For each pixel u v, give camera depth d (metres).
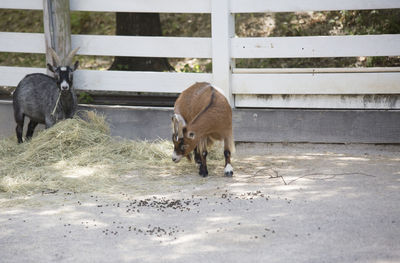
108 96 9.65
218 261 4.30
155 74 8.19
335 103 7.74
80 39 8.38
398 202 5.44
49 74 8.48
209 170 6.95
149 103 9.20
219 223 5.10
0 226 5.23
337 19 11.63
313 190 5.95
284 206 5.49
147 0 8.07
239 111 7.84
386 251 4.36
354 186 6.02
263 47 7.78
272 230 4.88
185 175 6.78
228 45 7.79
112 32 12.75
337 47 7.55
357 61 10.63
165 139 8.11
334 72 7.60
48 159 7.34
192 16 12.84
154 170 7.00
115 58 11.11
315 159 7.22
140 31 11.05
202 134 6.41
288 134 7.77
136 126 8.22
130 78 8.29
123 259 4.41
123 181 6.59
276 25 12.00
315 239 4.65
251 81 7.89
